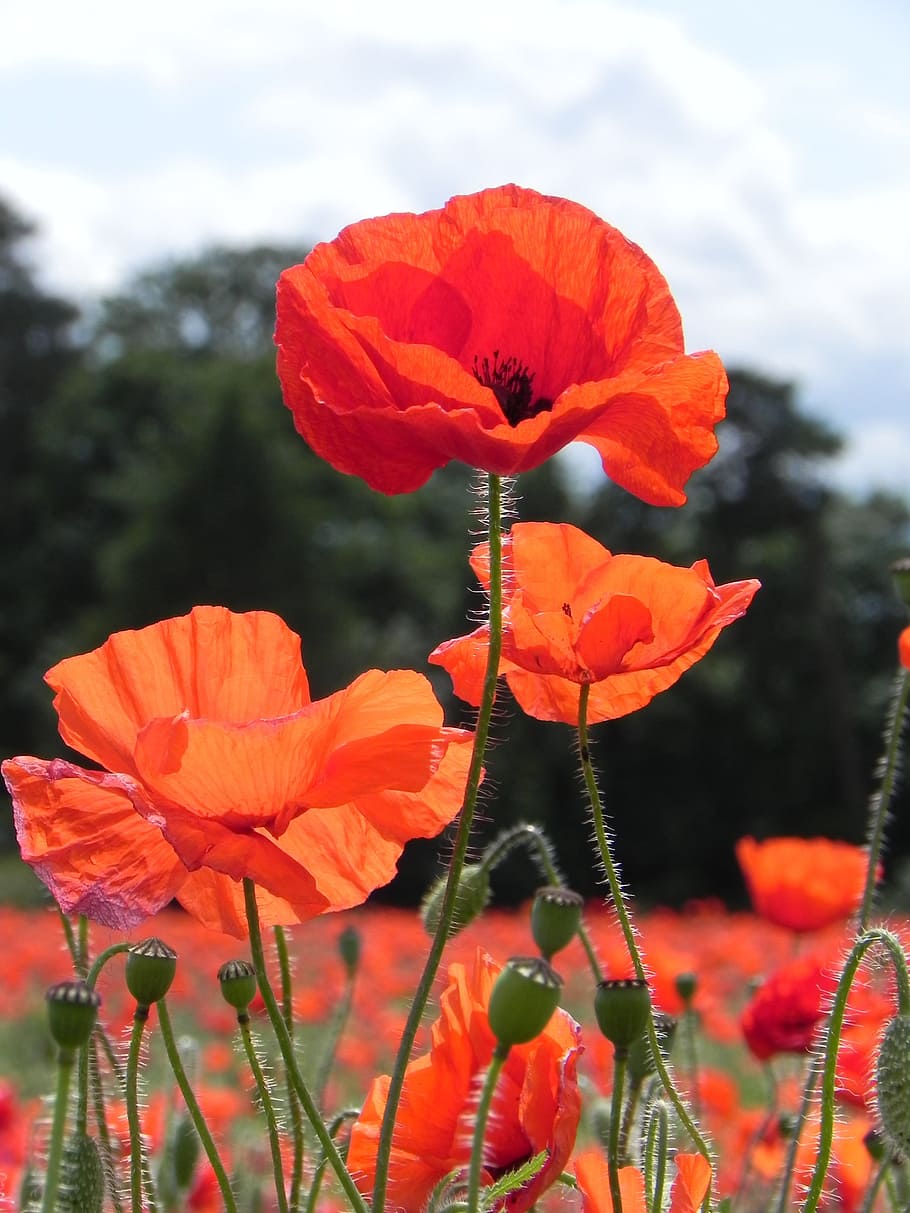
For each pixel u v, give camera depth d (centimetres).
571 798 908
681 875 998
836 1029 49
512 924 346
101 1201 48
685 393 49
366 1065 170
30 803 47
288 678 50
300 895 45
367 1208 44
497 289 51
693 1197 49
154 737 45
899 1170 69
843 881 96
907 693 62
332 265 50
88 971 51
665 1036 57
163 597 998
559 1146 48
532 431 47
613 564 53
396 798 49
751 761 1016
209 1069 164
